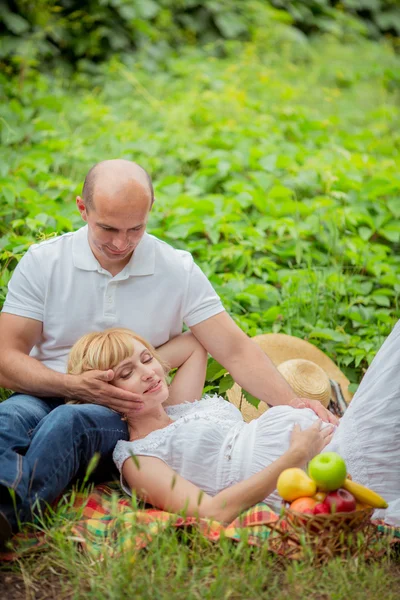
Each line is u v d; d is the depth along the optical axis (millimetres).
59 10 8977
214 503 2926
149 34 9445
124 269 3516
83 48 8914
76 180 6184
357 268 5348
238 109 7746
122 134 6848
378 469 3094
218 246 5211
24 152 6398
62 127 6957
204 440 3164
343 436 3158
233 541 2826
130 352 3275
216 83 8539
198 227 5324
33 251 3541
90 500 3143
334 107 8805
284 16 10531
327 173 6023
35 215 5117
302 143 7445
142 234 3381
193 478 3137
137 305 3551
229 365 3609
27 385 3363
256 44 9961
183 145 6750
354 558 2693
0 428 3064
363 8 11898
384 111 8672
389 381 3102
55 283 3504
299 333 4672
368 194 5980
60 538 2750
